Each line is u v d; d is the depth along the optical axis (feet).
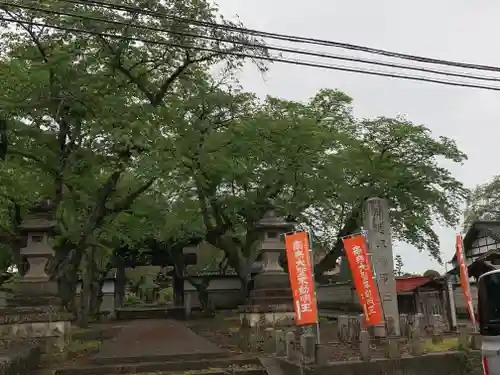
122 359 46.19
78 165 67.92
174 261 118.11
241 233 100.37
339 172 82.69
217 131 79.20
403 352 47.73
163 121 71.87
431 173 95.25
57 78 63.98
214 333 70.18
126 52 71.15
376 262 61.57
